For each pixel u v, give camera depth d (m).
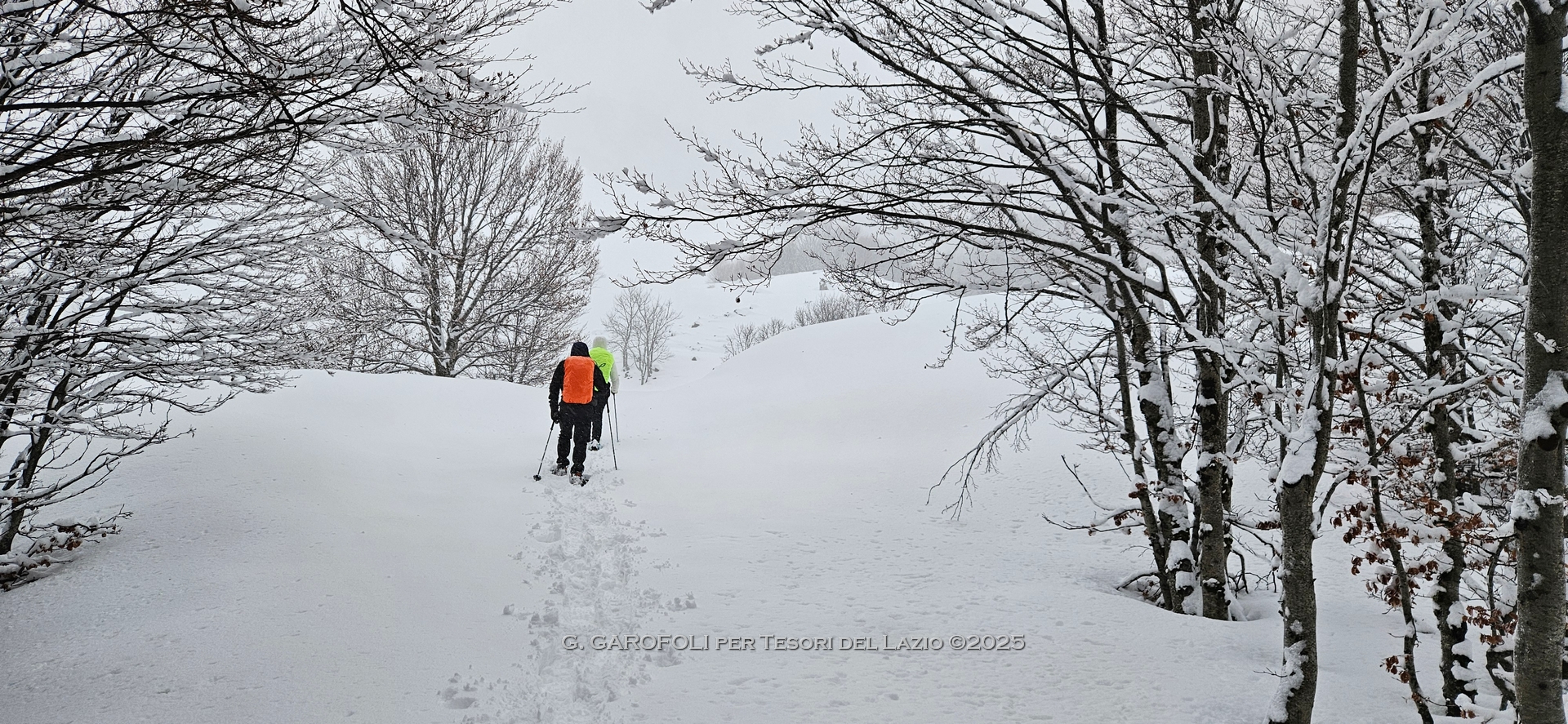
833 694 4.79
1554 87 3.22
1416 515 5.15
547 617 5.87
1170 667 5.39
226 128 4.61
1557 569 3.31
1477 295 5.17
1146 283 5.75
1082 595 7.03
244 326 6.95
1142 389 7.34
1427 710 4.45
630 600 6.34
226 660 4.82
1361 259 6.23
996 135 5.75
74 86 4.91
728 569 7.32
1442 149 5.26
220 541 6.83
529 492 9.50
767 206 4.99
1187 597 6.95
